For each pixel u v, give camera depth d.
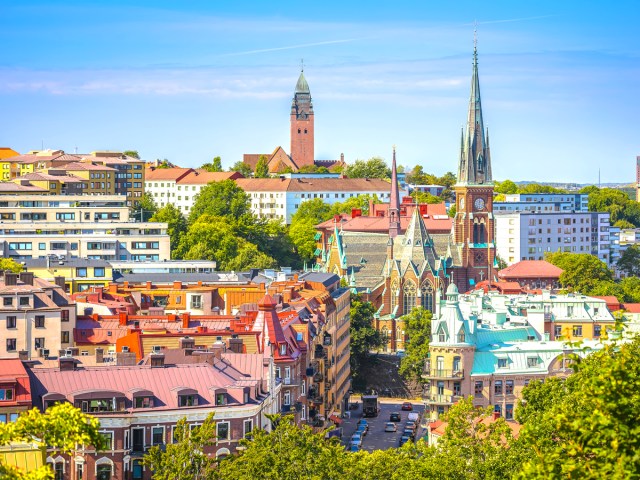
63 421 157.50
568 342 177.88
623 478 141.88
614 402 149.50
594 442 148.25
